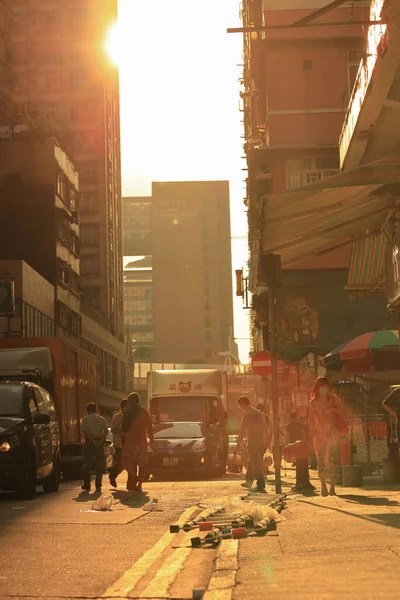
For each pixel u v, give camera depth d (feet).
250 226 189.06
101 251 372.99
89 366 106.52
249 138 178.09
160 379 103.04
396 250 54.39
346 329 139.74
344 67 151.12
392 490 54.65
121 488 72.69
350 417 75.61
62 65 368.68
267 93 151.53
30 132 258.57
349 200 44.55
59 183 263.90
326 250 55.16
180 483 78.23
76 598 21.71
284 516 38.86
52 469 65.72
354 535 29.37
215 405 101.81
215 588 20.84
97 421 66.59
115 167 414.41
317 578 20.95
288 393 142.00
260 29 47.19
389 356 67.67
